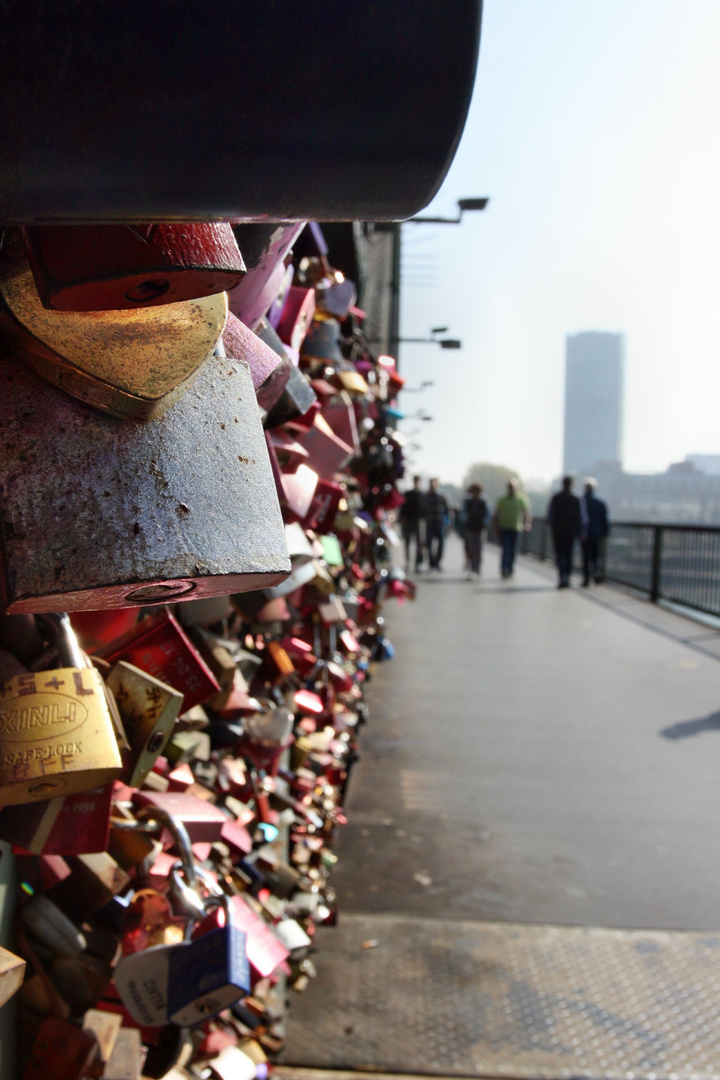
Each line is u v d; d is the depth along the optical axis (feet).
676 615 36.17
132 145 1.11
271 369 3.03
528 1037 7.63
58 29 1.03
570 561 48.24
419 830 12.48
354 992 8.20
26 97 1.06
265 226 2.78
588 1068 7.25
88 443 1.98
